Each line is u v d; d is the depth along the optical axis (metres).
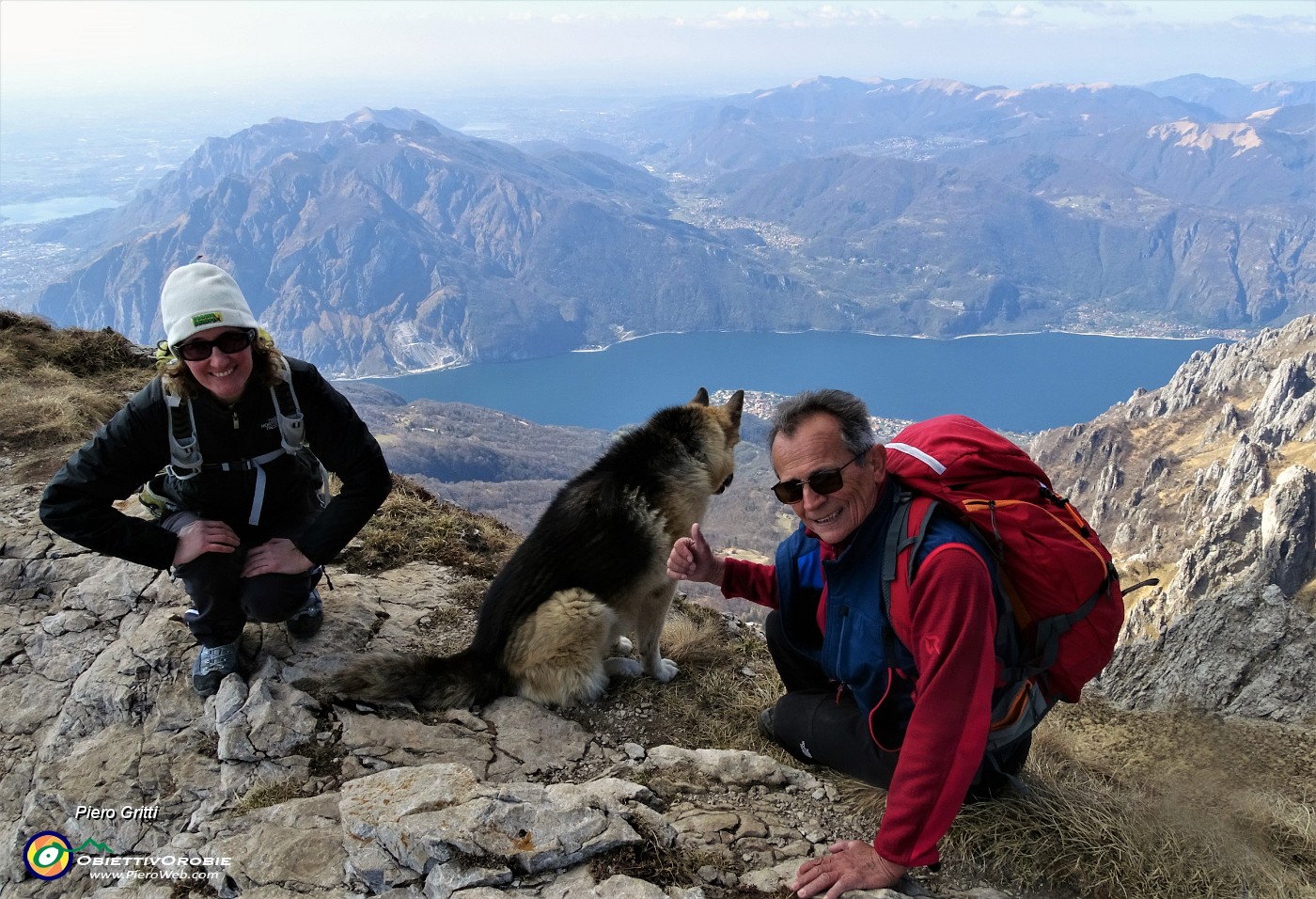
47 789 1.65
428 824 1.34
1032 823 1.51
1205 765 2.06
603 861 1.33
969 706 1.22
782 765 1.71
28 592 2.24
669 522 1.98
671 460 2.01
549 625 1.88
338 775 1.63
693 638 2.34
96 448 1.56
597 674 1.99
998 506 1.29
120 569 2.22
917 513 1.29
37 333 4.21
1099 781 1.87
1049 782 1.69
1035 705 1.43
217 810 1.57
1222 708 3.39
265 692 1.77
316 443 1.69
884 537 1.32
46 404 3.27
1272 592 3.89
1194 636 4.00
